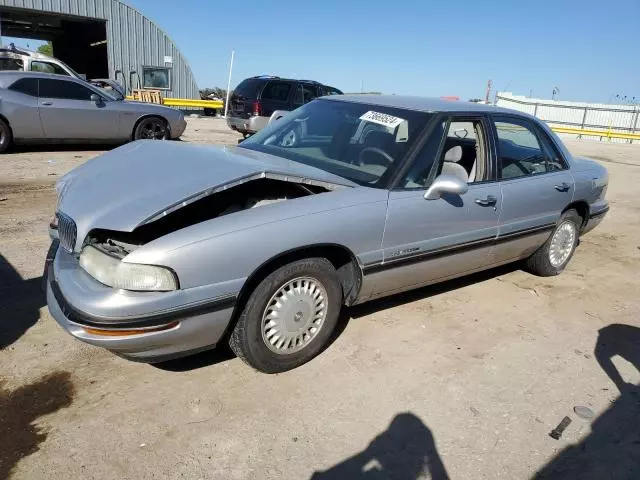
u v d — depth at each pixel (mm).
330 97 4703
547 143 4902
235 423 2826
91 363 3266
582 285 5164
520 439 2873
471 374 3443
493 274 5273
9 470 2428
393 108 4137
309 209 3145
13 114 10203
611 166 15695
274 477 2492
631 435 2961
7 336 3496
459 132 4148
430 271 3910
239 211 3049
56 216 3359
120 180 3229
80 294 2707
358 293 3514
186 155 3537
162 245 2695
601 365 3676
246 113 14195
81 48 32219
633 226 7879
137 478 2430
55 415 2801
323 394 3121
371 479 2525
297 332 3270
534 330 4125
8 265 4613
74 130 10914
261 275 3035
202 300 2773
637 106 32969
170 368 3270
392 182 3564
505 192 4254
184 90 28188
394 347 3695
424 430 2883
